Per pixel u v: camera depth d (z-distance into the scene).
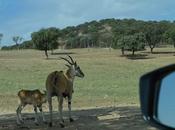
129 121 14.17
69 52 121.12
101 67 68.56
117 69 65.50
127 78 52.28
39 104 15.53
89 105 24.86
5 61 75.88
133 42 105.31
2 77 51.50
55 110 21.30
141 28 132.38
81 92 33.91
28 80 48.16
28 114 18.70
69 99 15.48
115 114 16.67
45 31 102.62
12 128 14.45
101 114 16.98
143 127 12.81
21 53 115.38
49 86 15.18
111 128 13.19
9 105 25.55
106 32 194.38
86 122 14.89
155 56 99.88
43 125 15.01
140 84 3.43
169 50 123.81
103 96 30.59
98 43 178.12
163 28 128.25
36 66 67.44
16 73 57.69
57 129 14.05
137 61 81.56
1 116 18.88
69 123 14.97
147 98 3.44
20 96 15.65
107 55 104.69
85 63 75.06
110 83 44.44
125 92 34.22
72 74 15.56
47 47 101.88
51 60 80.12
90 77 52.91
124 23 170.38
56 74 15.19
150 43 118.25
